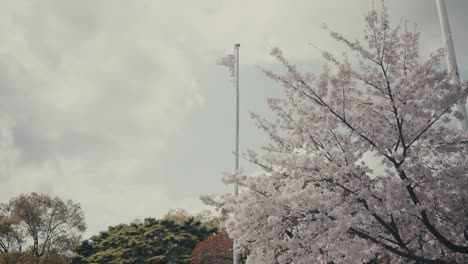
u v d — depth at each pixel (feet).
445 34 34.47
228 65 71.77
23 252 110.11
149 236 127.95
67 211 115.55
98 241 139.54
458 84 29.53
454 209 26.78
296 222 26.00
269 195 26.17
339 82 27.53
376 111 27.73
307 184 26.03
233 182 27.84
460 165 25.52
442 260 25.36
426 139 27.63
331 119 26.81
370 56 26.86
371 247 27.50
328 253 24.63
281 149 30.40
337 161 25.77
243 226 26.16
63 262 111.34
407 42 27.30
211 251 97.25
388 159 26.48
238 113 67.41
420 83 26.58
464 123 29.73
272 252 26.91
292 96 29.81
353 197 25.00
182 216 164.45
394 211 24.22
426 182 26.48
